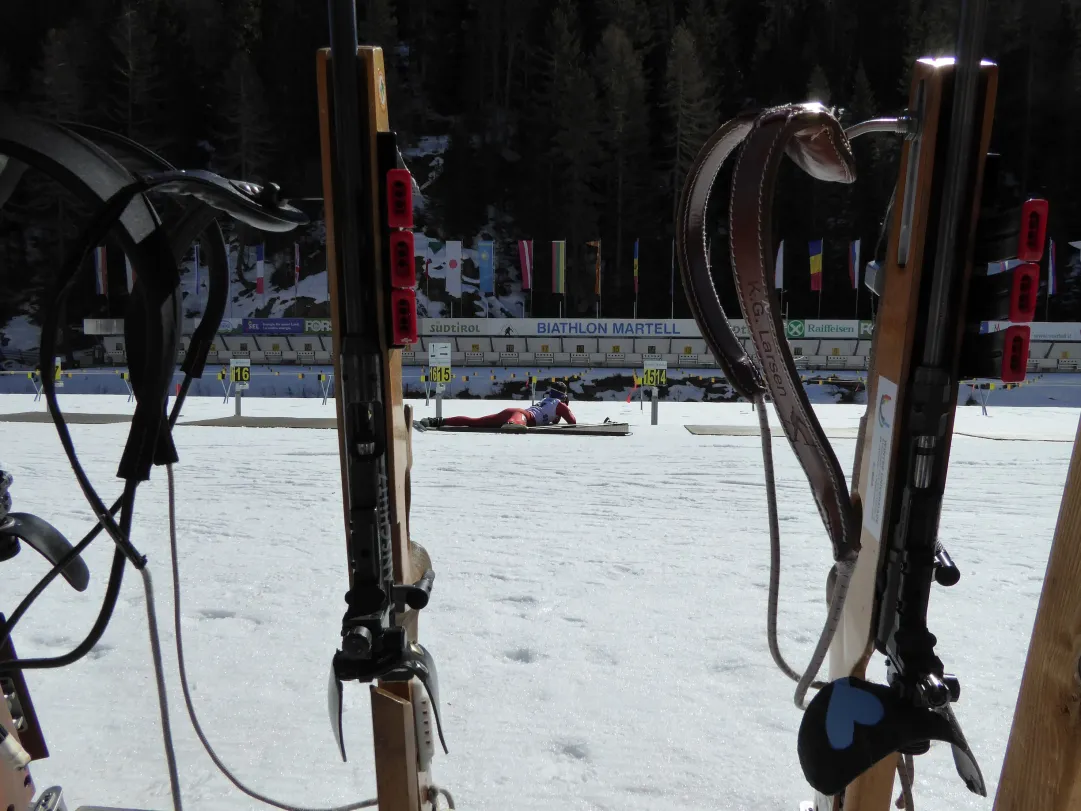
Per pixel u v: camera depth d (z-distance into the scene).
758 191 1.01
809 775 1.02
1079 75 44.34
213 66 51.75
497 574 3.66
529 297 46.56
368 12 53.25
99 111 47.03
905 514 1.04
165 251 1.10
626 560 3.94
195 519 4.91
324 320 35.25
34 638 2.78
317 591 3.33
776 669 2.50
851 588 1.19
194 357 1.29
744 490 6.21
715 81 50.72
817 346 33.94
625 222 46.81
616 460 8.06
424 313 46.16
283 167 48.88
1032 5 46.69
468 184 49.72
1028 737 1.00
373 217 1.07
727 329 1.17
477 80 57.06
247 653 2.65
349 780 1.88
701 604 3.20
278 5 57.34
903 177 1.02
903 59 49.75
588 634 2.83
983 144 0.95
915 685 1.01
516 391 33.22
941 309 0.99
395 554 1.20
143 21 48.81
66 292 1.02
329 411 14.84
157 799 1.79
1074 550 0.94
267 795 1.81
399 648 1.11
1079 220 44.16
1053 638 0.96
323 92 1.06
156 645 1.31
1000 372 0.95
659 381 13.02
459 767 1.91
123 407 14.68
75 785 1.85
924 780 1.86
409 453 1.30
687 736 2.06
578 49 52.03
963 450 9.08
